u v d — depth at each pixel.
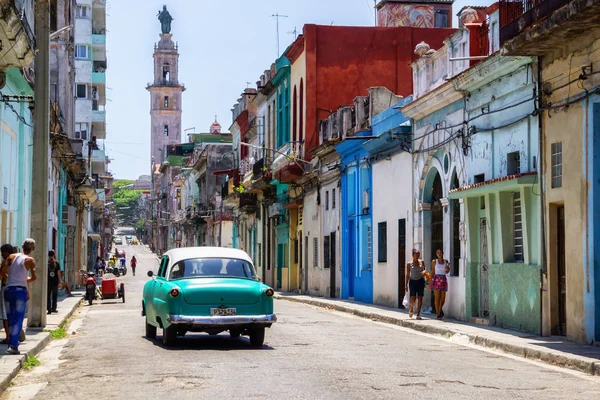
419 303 22.28
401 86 39.41
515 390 10.73
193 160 95.12
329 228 37.31
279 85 47.19
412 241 26.61
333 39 39.38
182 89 143.12
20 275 14.00
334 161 36.25
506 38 18.31
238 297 15.66
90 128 62.34
